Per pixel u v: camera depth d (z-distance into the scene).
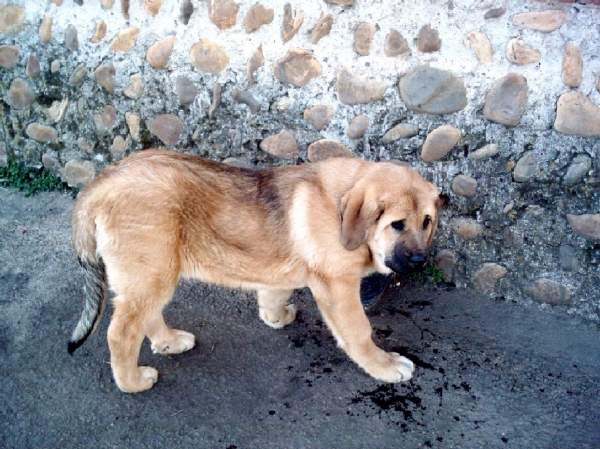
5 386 1.03
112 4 1.42
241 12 1.30
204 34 1.34
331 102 1.28
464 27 1.17
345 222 0.95
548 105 1.14
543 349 1.12
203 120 1.39
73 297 1.25
